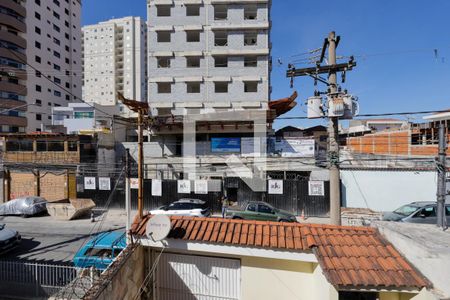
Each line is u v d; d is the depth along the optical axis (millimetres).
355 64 7891
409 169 15383
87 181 18250
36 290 7348
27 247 11148
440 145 5316
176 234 5594
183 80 27641
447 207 10180
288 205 16234
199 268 5738
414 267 4309
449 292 3664
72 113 37250
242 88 27547
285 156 20500
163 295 5887
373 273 4230
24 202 16656
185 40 27859
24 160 21312
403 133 24406
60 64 49781
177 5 27953
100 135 23141
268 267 5383
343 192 16328
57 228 14086
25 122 40688
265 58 27719
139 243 5777
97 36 77500
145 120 19500
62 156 21094
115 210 17703
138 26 78250
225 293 5590
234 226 5734
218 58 28406
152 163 22000
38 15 44531
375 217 12797
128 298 5242
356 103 7750
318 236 5207
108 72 76500
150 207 17406
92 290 4293
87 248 7977
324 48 8422
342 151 23578
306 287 5227
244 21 27594
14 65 39250
